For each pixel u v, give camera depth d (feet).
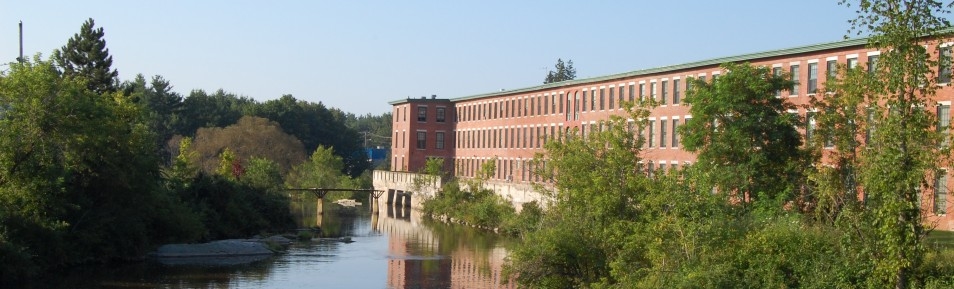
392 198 386.32
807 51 187.21
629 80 254.27
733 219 104.37
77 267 159.12
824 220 107.24
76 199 162.30
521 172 327.88
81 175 164.45
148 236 184.85
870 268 82.23
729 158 134.62
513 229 198.08
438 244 217.36
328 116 550.36
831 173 98.37
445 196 308.60
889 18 75.51
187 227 195.72
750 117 134.31
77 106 156.25
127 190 173.27
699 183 109.70
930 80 76.69
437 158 372.58
